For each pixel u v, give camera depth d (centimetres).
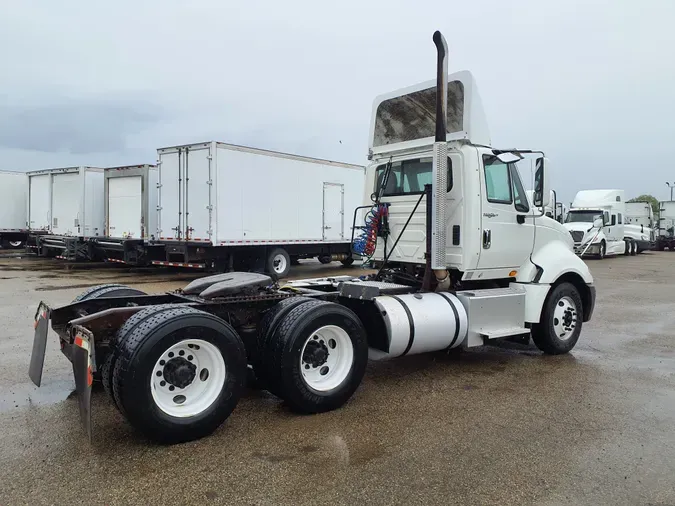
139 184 1634
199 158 1396
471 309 596
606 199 2822
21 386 528
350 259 1905
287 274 1619
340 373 487
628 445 405
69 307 510
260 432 425
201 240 1400
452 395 525
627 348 738
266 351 461
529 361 662
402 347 543
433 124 652
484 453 388
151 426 379
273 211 1544
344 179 1798
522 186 677
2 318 873
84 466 361
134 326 391
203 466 363
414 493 329
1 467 358
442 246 596
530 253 681
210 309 471
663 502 322
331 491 330
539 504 318
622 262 2522
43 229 2067
